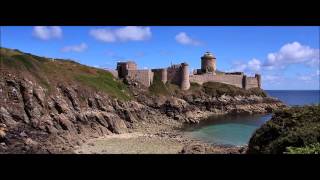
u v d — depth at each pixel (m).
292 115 31.22
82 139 58.44
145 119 83.62
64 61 95.38
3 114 57.97
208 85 120.31
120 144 55.31
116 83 93.50
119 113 77.88
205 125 85.31
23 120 59.47
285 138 24.66
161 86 105.75
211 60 135.38
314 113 30.97
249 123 89.31
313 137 23.83
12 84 64.81
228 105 115.00
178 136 67.06
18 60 72.75
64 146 50.28
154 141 59.12
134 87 98.94
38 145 47.31
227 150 41.50
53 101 67.19
